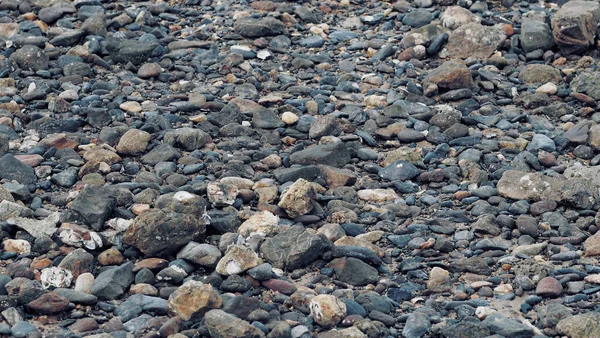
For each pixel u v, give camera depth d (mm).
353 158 6547
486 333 4406
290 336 4402
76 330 4484
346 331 4398
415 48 8219
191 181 6043
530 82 7754
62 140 6453
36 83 7441
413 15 8938
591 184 5906
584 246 5340
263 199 5809
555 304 4680
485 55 8195
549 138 6734
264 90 7633
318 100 7391
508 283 4992
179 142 6578
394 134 6891
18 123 6777
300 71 8023
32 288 4715
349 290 4852
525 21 8469
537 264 5062
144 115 7000
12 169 5988
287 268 5102
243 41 8477
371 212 5773
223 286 4859
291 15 9070
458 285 5000
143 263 5043
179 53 8188
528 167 6328
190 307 4543
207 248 5082
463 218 5715
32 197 5809
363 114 7113
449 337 4438
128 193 5734
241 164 6266
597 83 7473
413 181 6254
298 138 6820
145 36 8438
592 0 8859
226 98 7391
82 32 8352
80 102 7188
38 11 8938
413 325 4523
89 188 5527
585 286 4883
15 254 5156
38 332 4402
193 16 9125
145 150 6484
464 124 7047
